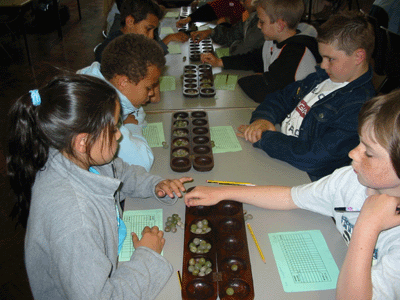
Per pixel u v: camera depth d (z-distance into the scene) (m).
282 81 2.10
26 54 5.14
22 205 0.95
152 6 2.21
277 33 2.21
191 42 3.01
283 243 1.11
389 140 0.72
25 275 1.97
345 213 1.07
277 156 1.54
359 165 0.82
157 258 0.98
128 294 0.87
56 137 0.81
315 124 1.60
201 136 1.63
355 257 0.81
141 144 1.47
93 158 0.90
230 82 2.36
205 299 0.92
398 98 0.73
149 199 1.33
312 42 2.09
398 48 2.62
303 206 1.20
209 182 1.40
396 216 0.82
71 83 0.82
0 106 3.79
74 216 0.80
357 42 1.39
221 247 1.07
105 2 4.02
